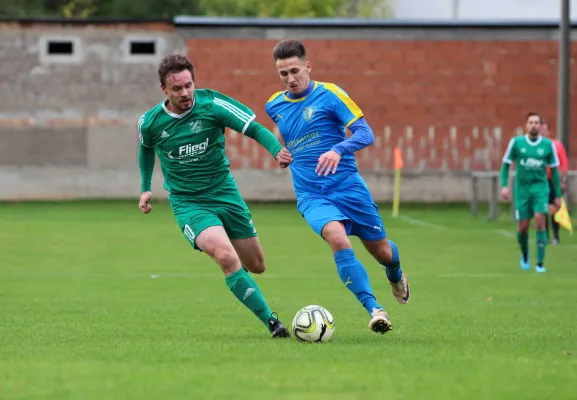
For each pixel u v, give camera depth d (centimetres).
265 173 8325
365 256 4731
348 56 8294
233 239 2294
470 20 8269
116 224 6297
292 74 2227
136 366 1692
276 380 1545
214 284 3656
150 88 8306
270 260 4509
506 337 2216
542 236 4119
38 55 8231
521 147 4138
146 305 3047
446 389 1477
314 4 14000
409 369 1661
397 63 8300
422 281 3775
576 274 4031
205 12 13350
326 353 1855
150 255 4691
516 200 4169
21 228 5959
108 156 8319
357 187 2236
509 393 1452
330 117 2238
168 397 1402
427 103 8331
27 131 8250
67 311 2884
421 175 8344
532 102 8331
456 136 8338
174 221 6550
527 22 8256
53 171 8288
